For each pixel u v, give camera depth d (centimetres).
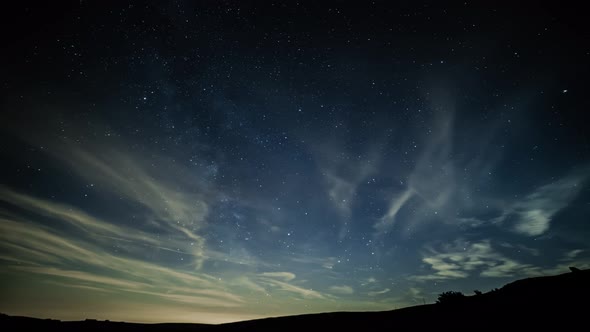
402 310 1200
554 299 809
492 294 1073
